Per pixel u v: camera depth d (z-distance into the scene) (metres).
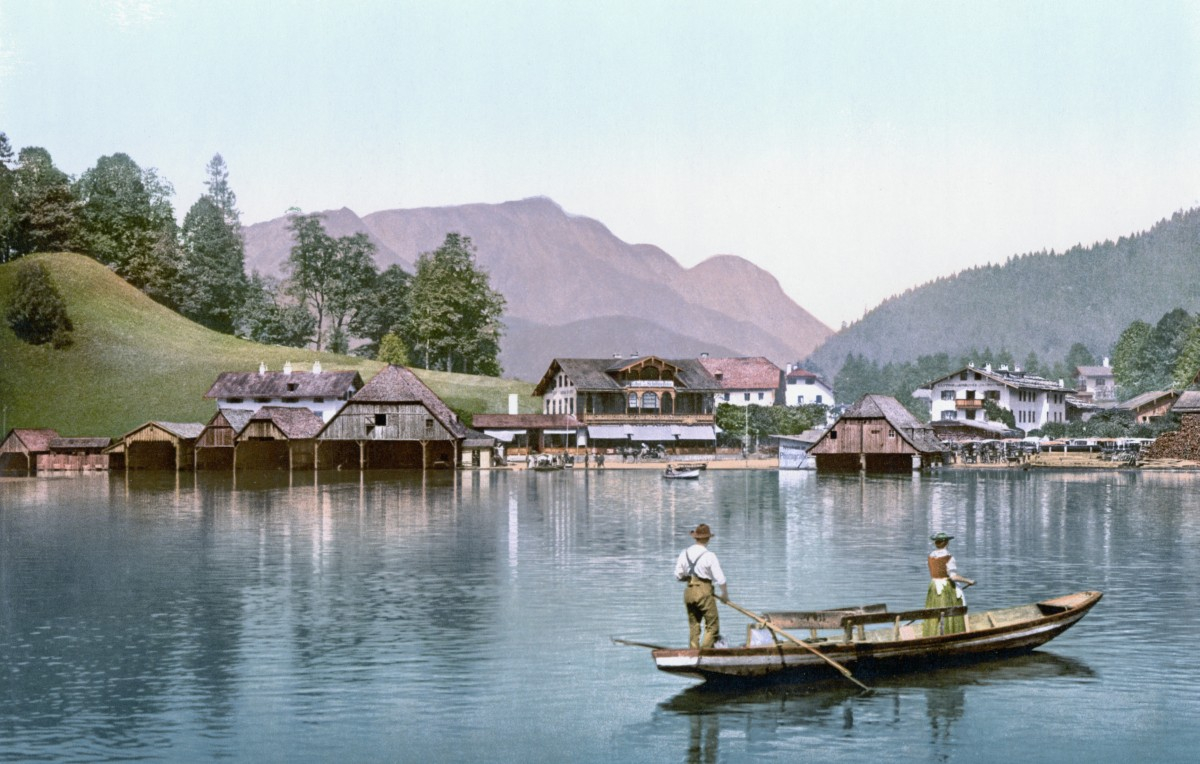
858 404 122.69
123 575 40.03
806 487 94.56
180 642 28.05
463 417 155.38
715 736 20.33
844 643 22.91
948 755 19.25
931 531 54.16
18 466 135.25
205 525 59.47
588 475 120.00
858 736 20.25
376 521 61.47
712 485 98.50
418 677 24.36
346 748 19.80
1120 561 42.31
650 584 37.00
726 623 29.61
